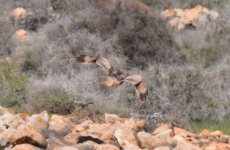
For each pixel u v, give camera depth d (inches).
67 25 2637.8
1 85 1908.2
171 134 1459.2
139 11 2849.4
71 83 2080.5
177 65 2613.2
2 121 1231.5
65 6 2876.5
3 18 2753.4
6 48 2554.1
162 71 2319.1
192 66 2591.0
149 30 2699.3
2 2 2950.3
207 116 2054.6
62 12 2849.4
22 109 1766.7
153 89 2076.8
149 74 2320.4
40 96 1808.6
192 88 2127.2
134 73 2372.0
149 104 1991.9
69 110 1737.2
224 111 2096.5
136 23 2696.9
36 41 2536.9
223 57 2906.0
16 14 2837.1
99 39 2568.9
